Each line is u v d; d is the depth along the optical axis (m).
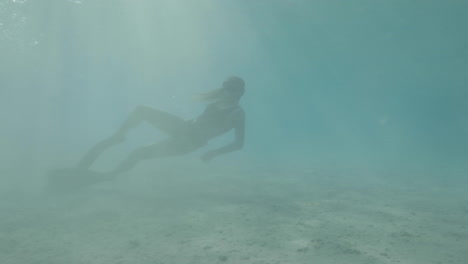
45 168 9.78
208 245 3.65
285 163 15.48
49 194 6.27
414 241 3.85
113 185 7.41
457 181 10.27
